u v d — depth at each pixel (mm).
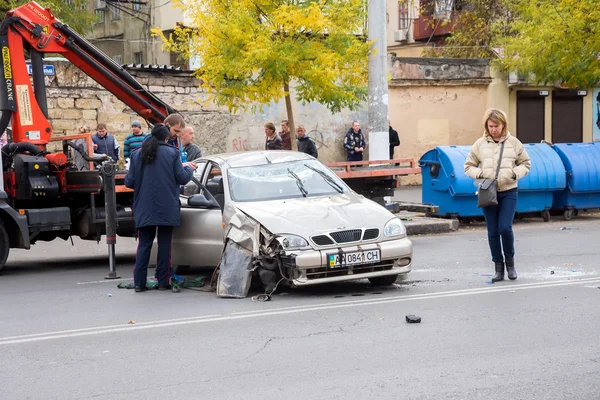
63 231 15617
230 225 11625
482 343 8102
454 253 15703
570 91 37500
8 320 10070
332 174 12961
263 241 11039
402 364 7395
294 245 10711
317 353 7875
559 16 28750
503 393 6484
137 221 11844
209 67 20406
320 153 32500
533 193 21547
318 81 20516
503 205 11867
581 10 28328
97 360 7887
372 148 20672
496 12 39156
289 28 19922
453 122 34969
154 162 11750
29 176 14781
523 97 36656
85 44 16250
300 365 7453
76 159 16000
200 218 12406
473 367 7242
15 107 15406
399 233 11289
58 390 6934
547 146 22219
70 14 33344
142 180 11805
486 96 35562
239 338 8609
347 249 10828
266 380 7008
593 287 11172
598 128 38438
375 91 20547
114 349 8320
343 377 7023
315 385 6812
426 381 6844
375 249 10961
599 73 28562
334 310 9961
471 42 39406
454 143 35031
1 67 15391
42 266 15883
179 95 29000
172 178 11820
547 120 37281
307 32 20750
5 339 8953
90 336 8969
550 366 7227
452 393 6508
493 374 7012
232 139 30312
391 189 19188
